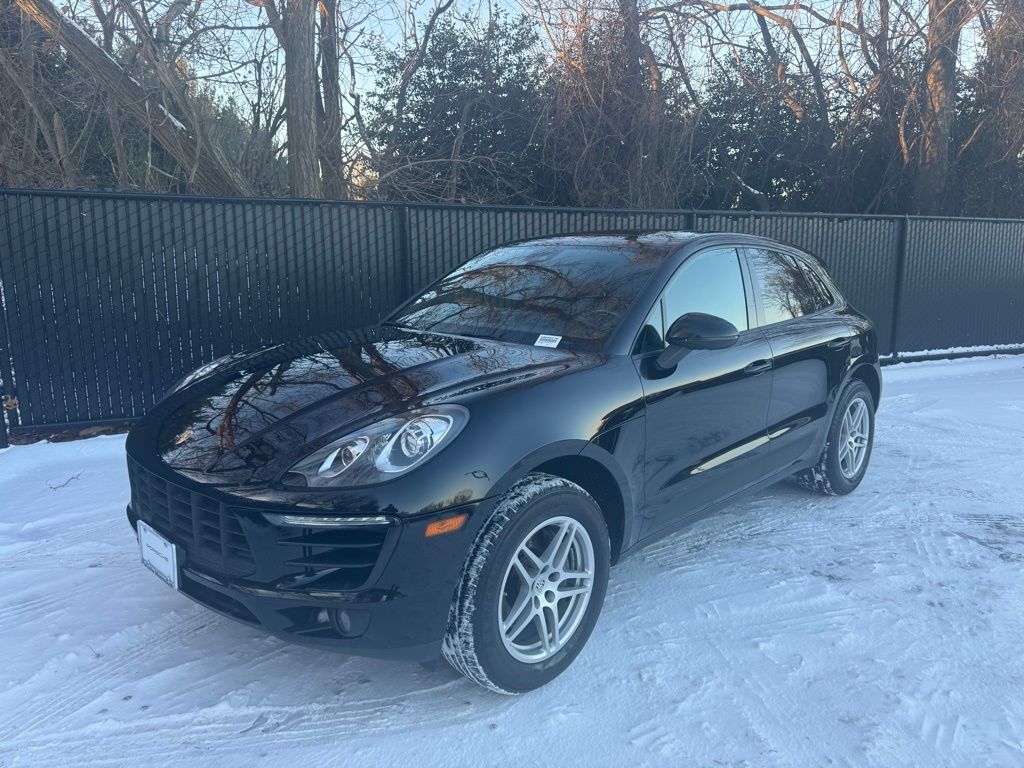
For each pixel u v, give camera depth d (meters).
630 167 13.66
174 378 6.58
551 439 2.81
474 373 3.03
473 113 15.42
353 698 2.82
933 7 15.59
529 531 2.72
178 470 2.77
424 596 2.54
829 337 4.61
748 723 2.68
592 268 3.86
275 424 2.82
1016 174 17.50
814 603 3.53
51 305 6.07
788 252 4.79
